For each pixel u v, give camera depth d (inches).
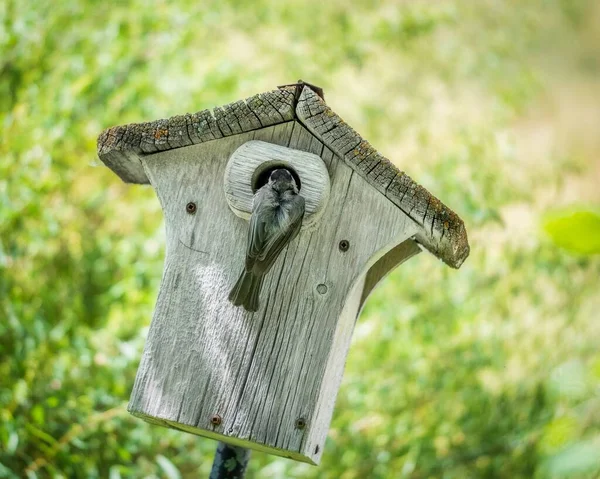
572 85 526.6
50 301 333.1
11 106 338.3
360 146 187.6
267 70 388.5
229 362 184.2
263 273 180.4
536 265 348.2
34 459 278.2
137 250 349.1
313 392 181.8
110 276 356.8
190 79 361.4
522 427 325.4
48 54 349.1
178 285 188.9
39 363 295.3
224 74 366.3
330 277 185.6
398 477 315.3
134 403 184.5
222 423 182.1
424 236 195.8
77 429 279.1
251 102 191.0
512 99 418.9
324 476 307.9
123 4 362.6
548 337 350.9
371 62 416.2
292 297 185.2
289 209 179.3
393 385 330.6
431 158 370.0
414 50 425.1
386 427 319.9
